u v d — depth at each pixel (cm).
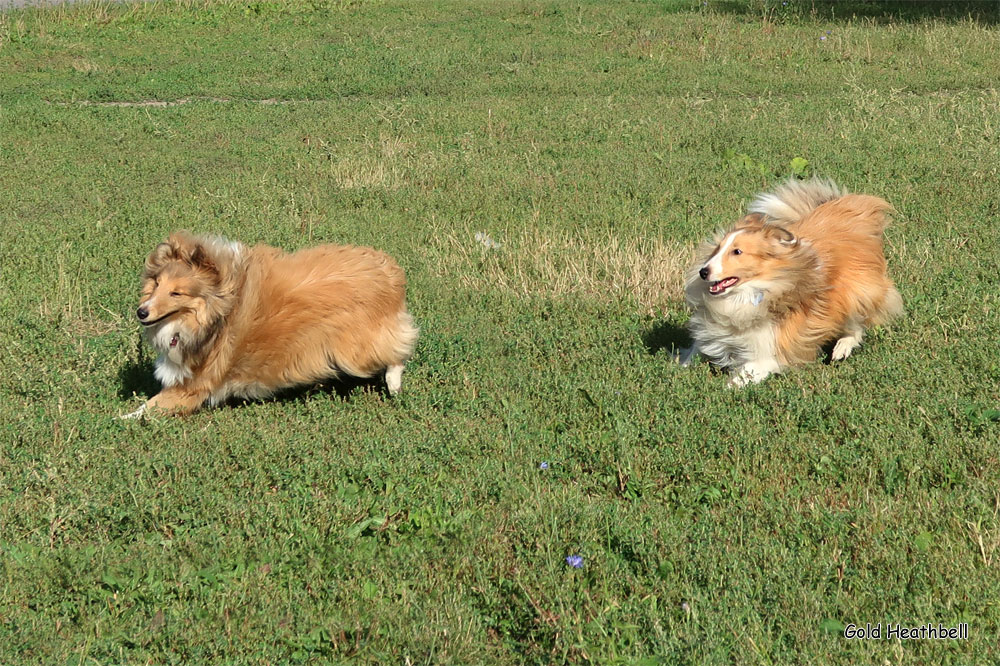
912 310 411
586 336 407
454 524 329
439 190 529
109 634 308
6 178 554
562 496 338
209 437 359
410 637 303
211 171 558
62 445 359
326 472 347
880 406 364
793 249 376
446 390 381
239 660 301
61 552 325
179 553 325
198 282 361
